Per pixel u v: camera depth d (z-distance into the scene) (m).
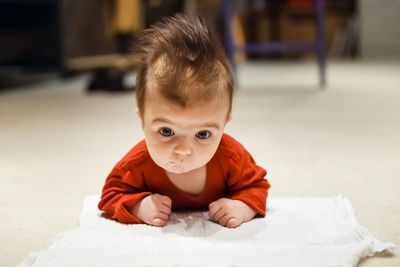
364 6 6.21
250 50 3.29
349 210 0.89
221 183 0.87
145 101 0.76
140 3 3.00
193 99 0.72
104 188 0.88
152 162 0.84
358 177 1.17
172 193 0.87
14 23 4.42
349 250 0.69
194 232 0.79
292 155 1.42
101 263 0.65
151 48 0.78
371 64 5.36
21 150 1.54
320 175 1.19
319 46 3.42
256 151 1.48
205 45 0.75
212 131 0.75
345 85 3.50
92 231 0.79
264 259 0.67
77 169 1.28
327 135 1.72
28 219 0.91
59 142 1.66
